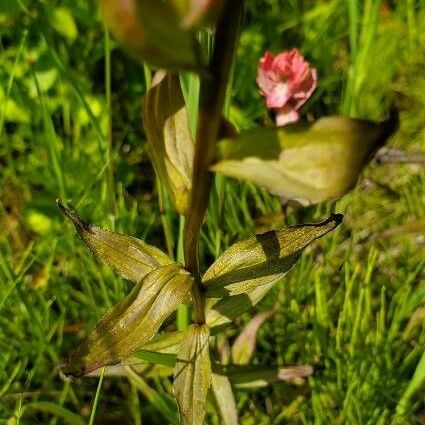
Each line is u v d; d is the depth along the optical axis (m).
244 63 0.54
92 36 0.53
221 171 0.28
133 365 0.39
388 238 0.48
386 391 0.40
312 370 0.39
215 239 0.45
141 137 0.52
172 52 0.24
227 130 0.28
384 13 0.59
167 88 0.31
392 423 0.38
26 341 0.41
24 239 0.48
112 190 0.44
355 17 0.46
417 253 0.47
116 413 0.42
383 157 0.49
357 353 0.40
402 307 0.41
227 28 0.26
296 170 0.27
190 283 0.33
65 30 0.52
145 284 0.33
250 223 0.47
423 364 0.37
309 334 0.42
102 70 0.54
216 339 0.42
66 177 0.48
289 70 0.40
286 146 0.27
